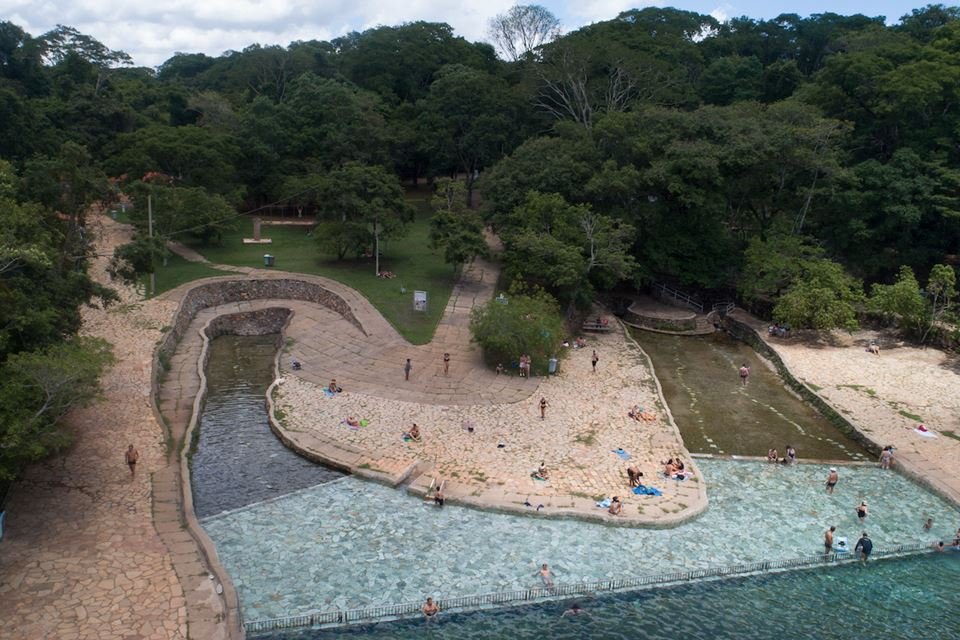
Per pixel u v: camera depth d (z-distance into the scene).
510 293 53.44
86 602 22.52
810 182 64.19
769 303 61.56
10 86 80.38
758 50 112.75
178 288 57.75
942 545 29.52
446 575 26.39
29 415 24.97
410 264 68.12
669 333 60.62
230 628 21.98
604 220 57.84
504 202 65.19
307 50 117.94
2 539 25.31
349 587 25.47
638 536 29.45
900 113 64.31
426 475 32.91
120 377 40.91
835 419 41.94
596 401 42.88
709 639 23.86
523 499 31.16
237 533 28.36
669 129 63.84
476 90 82.38
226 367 47.53
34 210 34.50
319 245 66.56
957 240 65.81
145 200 64.81
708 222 63.53
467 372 46.22
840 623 24.84
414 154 88.88
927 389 45.91
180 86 107.81
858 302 59.09
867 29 94.75
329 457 34.12
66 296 34.62
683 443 38.12
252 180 82.31
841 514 32.00
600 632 23.98
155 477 30.70
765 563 27.58
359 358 47.94
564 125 70.25
